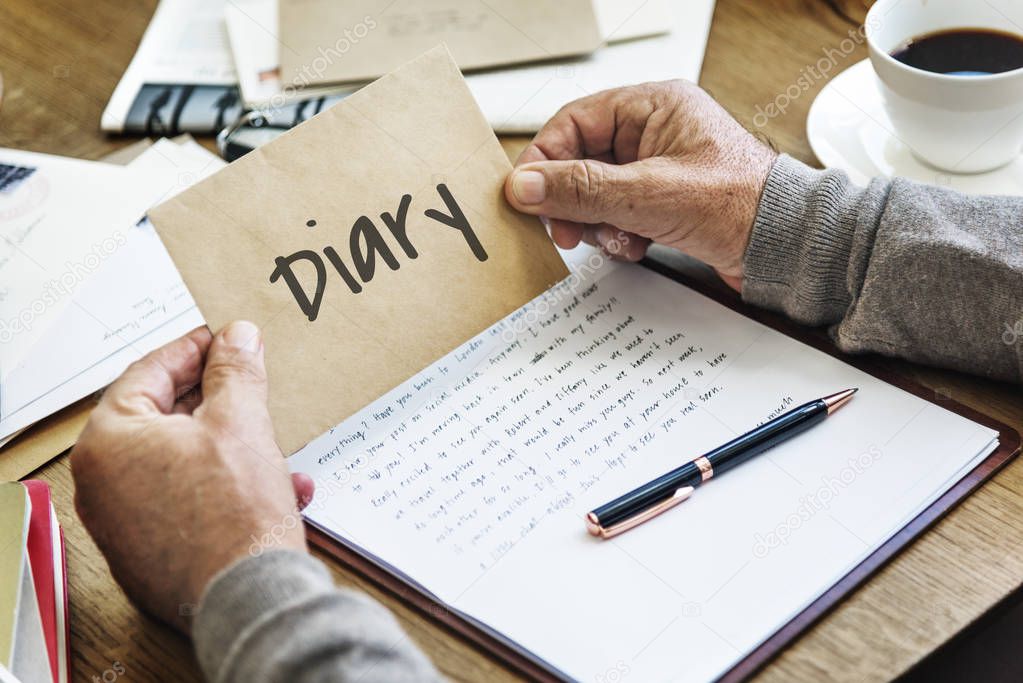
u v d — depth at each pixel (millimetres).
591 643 502
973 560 524
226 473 512
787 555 527
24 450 629
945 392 596
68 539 580
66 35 885
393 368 605
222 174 594
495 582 528
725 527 542
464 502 565
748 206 635
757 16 845
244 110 803
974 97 619
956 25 686
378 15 858
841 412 587
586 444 587
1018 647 781
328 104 792
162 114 803
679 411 598
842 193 628
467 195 633
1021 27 665
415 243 621
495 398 618
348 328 601
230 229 589
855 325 603
